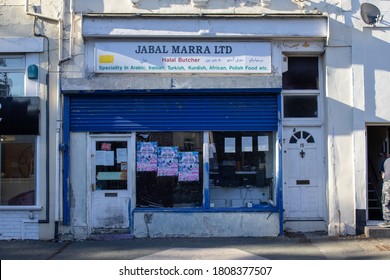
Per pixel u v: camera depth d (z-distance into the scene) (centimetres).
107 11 1004
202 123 1008
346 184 998
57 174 986
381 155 1148
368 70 1008
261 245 920
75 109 1002
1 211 990
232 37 995
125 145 1012
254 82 991
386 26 1009
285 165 1035
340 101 1006
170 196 1011
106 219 999
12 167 1004
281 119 1002
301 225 1028
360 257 829
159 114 1005
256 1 1014
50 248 915
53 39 1002
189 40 1001
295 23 998
